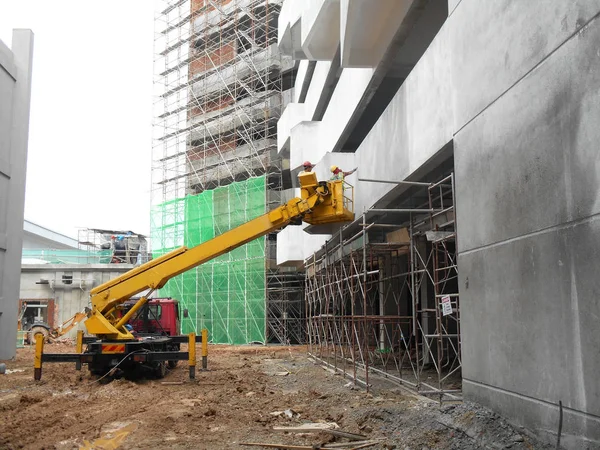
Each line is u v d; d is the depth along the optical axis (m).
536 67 6.79
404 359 18.27
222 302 35.31
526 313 6.98
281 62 37.22
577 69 5.93
